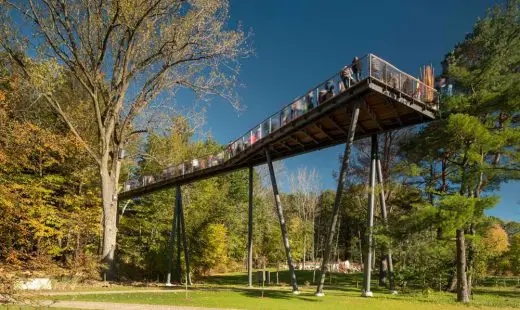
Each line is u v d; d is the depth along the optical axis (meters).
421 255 19.64
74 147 24.08
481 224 17.78
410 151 19.78
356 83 15.22
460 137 16.34
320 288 16.56
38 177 23.25
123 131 25.12
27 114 22.75
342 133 19.66
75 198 25.00
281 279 29.91
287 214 52.56
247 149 21.77
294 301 14.53
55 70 21.67
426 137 18.53
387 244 16.75
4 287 8.16
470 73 18.91
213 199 38.97
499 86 17.89
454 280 21.02
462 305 14.77
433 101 17.05
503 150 17.27
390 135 27.19
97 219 25.73
